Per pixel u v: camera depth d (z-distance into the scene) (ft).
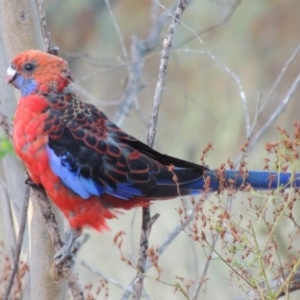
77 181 29.35
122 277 48.19
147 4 62.49
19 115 29.55
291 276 24.72
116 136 30.30
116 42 62.03
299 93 58.65
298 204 37.29
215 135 59.41
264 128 35.14
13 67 29.81
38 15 32.96
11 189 36.11
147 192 29.60
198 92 61.57
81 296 27.94
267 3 62.39
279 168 25.26
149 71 56.85
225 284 42.73
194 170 29.48
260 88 59.11
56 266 29.14
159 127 60.85
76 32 61.21
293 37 62.08
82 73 58.44
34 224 30.09
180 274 43.98
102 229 30.86
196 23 61.87
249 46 62.44
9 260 35.63
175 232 34.24
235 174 27.43
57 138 29.14
